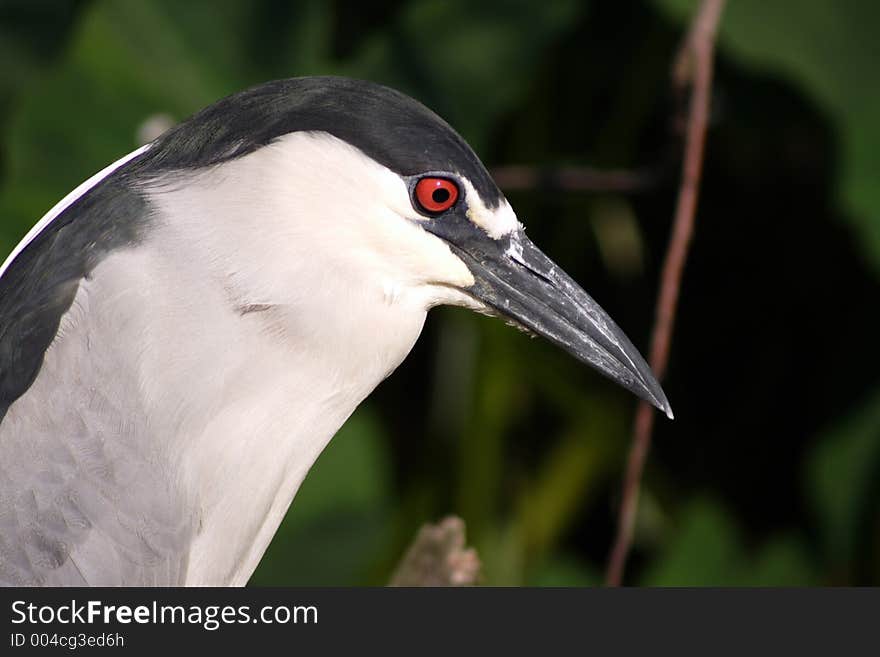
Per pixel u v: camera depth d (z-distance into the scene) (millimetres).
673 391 9906
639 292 9867
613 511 9477
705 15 6840
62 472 5234
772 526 9742
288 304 5391
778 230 9820
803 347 9812
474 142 8398
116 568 5273
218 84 8109
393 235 5492
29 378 5301
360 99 5445
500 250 5750
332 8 8961
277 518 5848
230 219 5359
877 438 8781
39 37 8820
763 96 9438
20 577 5148
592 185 8508
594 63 9336
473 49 8328
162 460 5355
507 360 8711
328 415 5676
